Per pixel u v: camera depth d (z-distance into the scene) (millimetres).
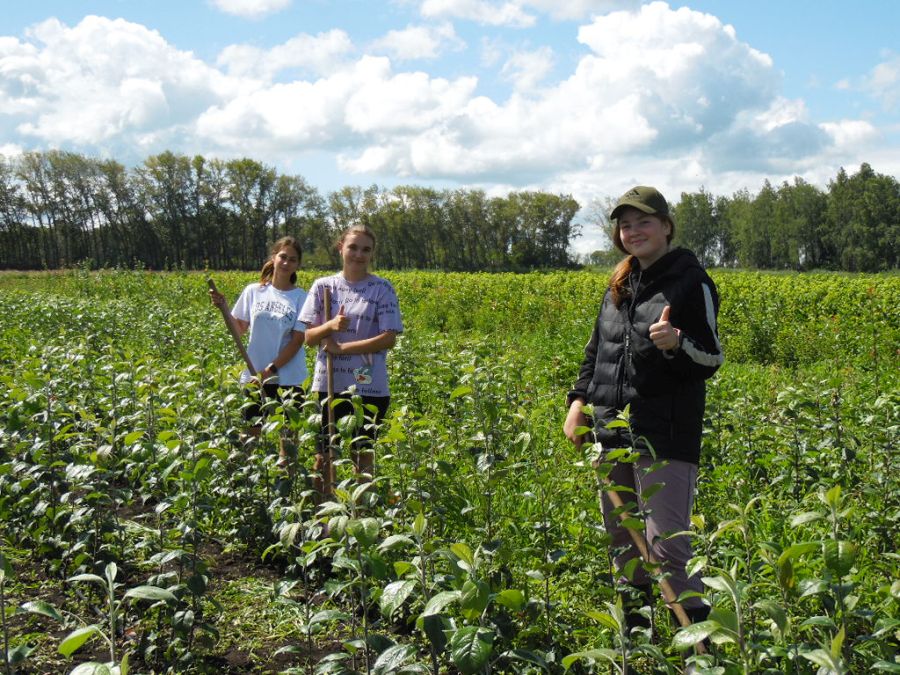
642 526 3125
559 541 4539
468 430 6168
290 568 4262
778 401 5711
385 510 4211
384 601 2346
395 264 95875
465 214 97312
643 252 3545
